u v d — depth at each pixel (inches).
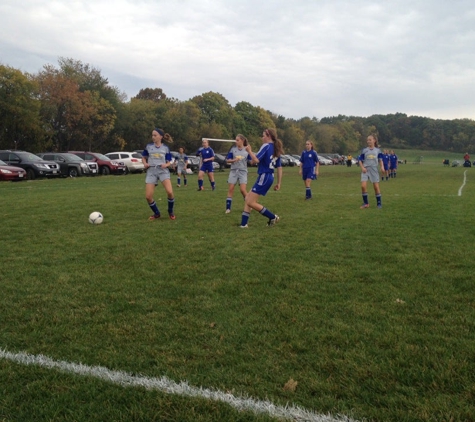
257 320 135.0
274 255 219.0
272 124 3437.5
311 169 490.3
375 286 166.9
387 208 411.2
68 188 661.3
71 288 166.9
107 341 121.5
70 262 207.2
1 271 191.0
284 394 94.6
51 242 253.6
